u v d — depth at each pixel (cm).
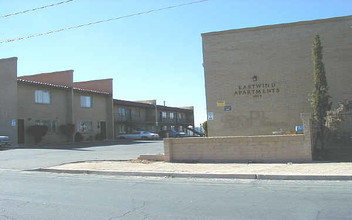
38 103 3234
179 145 1384
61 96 3531
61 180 1083
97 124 4006
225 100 1941
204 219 586
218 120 1942
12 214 649
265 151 1271
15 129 2884
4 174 1244
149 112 5312
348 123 1550
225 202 712
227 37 1958
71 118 3553
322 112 1561
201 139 1351
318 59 1605
